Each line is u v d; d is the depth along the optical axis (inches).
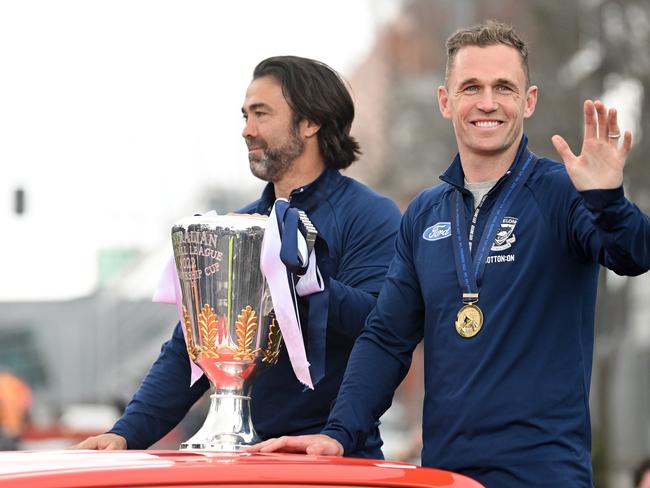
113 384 1405.0
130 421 418.3
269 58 441.7
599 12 1728.6
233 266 342.0
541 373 351.6
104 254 1569.9
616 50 1700.3
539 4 1750.7
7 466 277.1
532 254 356.2
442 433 357.4
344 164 441.7
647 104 1642.5
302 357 349.4
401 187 2223.2
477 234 367.6
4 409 1146.0
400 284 380.2
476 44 371.2
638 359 2193.7
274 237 344.8
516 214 362.3
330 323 389.1
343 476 275.1
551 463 345.7
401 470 282.7
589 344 363.9
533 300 354.6
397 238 389.4
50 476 263.7
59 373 1406.3
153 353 1409.9
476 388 352.2
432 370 363.3
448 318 361.4
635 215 332.5
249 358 345.4
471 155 371.9
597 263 364.2
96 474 265.0
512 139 369.4
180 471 267.7
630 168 1615.4
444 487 279.4
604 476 1797.5
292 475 272.2
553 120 1713.8
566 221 355.9
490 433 350.0
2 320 1407.5
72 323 1416.1
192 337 347.6
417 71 2506.2
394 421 1996.8
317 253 374.9
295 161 436.1
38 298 1427.2
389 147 2294.5
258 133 435.8
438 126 2151.8
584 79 1733.5
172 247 354.0
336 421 363.9
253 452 313.1
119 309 1411.2
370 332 378.9
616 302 1871.3
